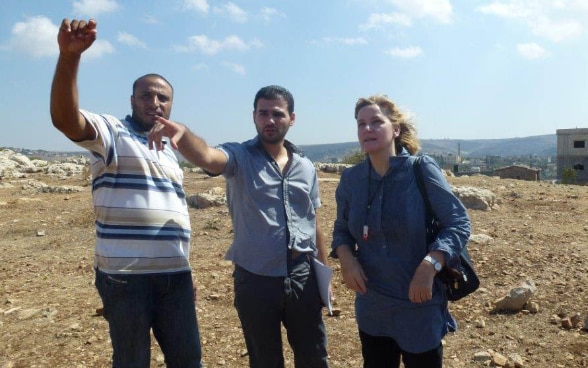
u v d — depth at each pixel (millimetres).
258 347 3355
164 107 3283
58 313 5949
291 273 3355
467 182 16703
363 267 3193
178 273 3271
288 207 3373
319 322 3492
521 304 5418
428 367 3061
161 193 3211
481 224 9531
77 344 5105
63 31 2551
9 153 31172
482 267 6848
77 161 35875
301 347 3455
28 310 5977
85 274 7719
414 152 3320
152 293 3184
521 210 11273
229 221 10781
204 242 9305
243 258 3346
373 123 3098
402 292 3062
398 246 3064
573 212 10922
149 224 3123
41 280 7391
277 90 3406
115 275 3061
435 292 3064
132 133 3191
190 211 12141
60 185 19625
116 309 3068
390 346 3234
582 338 4754
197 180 19562
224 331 5359
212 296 6305
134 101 3275
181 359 3287
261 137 3438
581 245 7879
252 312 3307
